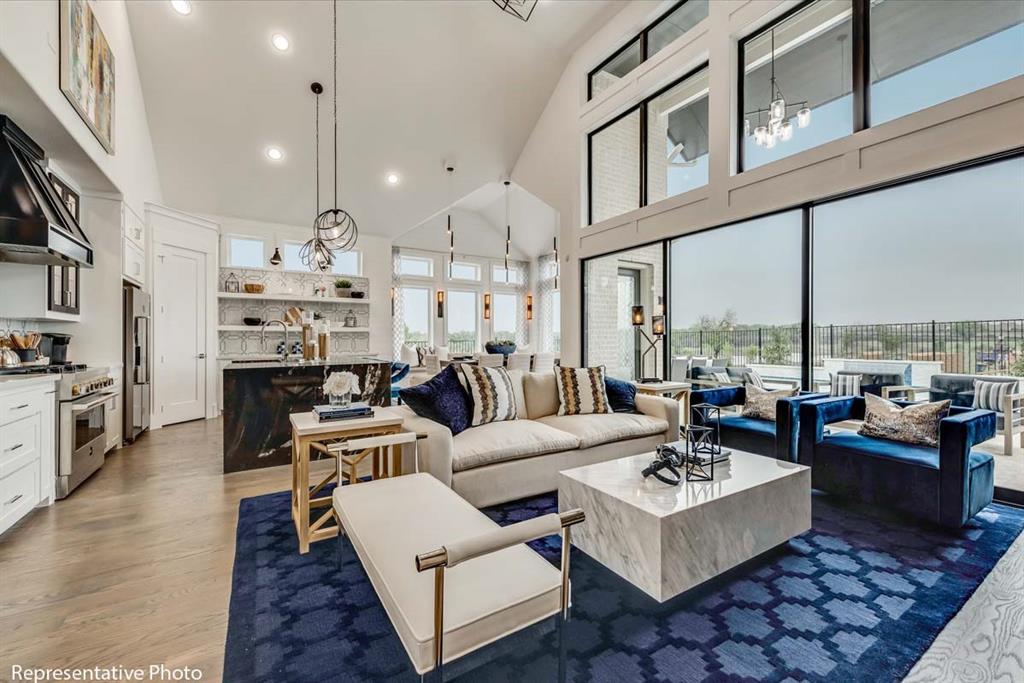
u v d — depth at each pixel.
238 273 6.90
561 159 6.36
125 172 4.34
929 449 2.61
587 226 6.00
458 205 9.91
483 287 10.60
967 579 1.93
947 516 2.31
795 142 3.91
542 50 5.84
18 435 2.48
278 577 1.98
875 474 2.58
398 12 4.81
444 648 1.04
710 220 4.45
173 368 5.55
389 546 1.39
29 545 2.28
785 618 1.68
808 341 3.79
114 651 1.51
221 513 2.71
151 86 4.93
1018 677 1.36
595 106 5.75
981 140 2.79
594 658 1.48
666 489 1.95
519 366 6.65
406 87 5.58
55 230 2.83
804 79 3.86
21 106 2.66
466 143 6.61
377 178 6.75
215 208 6.59
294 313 4.84
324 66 5.11
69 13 2.89
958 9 3.05
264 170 6.18
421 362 8.09
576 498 2.09
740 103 4.29
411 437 2.23
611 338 5.96
